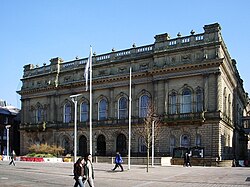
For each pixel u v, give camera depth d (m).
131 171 37.41
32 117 86.31
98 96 73.19
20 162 59.47
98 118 72.88
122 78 68.81
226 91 64.81
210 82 58.00
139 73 66.12
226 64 62.66
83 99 76.00
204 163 53.31
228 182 25.72
